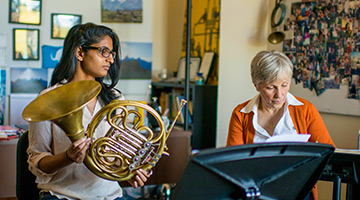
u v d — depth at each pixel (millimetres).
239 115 2186
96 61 1771
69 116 1440
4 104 4465
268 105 2090
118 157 1558
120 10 4836
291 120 2090
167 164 3182
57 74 1800
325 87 3293
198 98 4121
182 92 4551
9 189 3057
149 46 4945
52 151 1768
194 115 4113
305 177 1423
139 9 4906
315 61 3387
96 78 1916
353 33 3037
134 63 4895
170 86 4520
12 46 4484
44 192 1756
